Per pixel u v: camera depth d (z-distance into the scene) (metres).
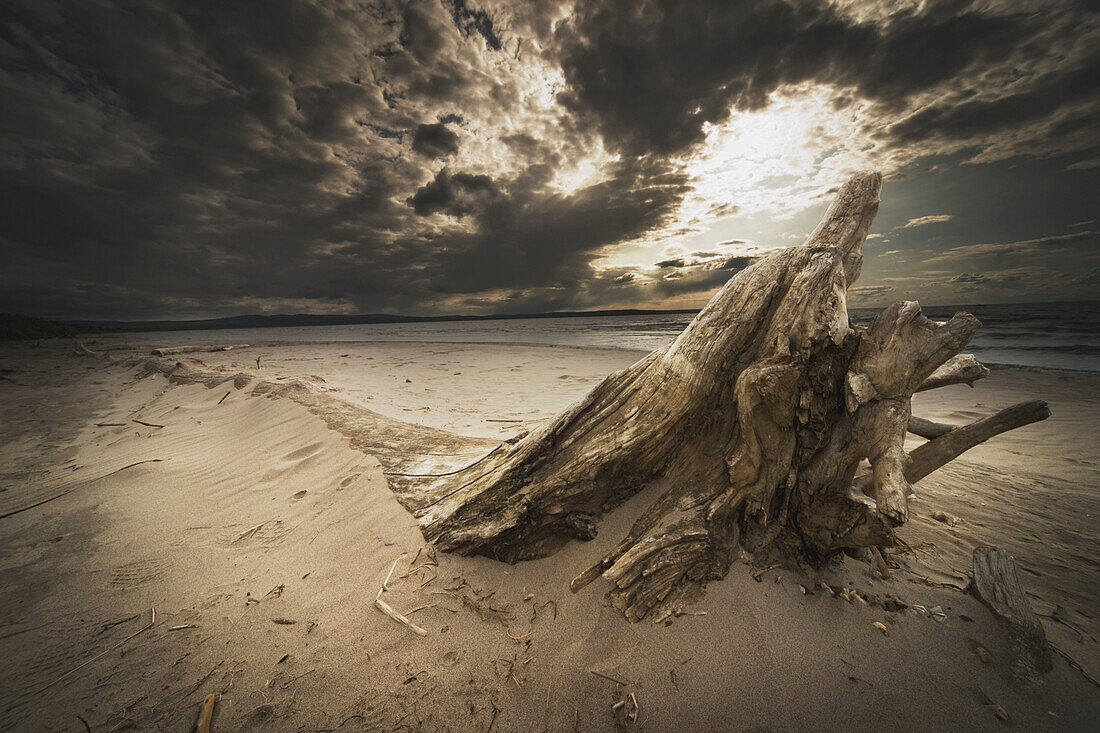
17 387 9.05
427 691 1.79
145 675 1.85
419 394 7.52
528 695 1.77
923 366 1.92
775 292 2.14
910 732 1.59
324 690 1.79
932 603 2.15
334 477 3.48
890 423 1.94
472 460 3.15
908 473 2.58
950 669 1.81
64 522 3.09
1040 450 4.89
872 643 1.91
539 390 7.98
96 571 2.53
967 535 3.03
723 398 2.22
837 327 1.96
